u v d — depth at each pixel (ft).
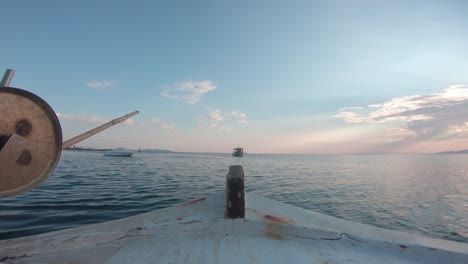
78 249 8.82
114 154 208.13
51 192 37.86
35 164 5.63
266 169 116.98
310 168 130.21
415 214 33.88
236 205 10.17
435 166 154.20
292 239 9.30
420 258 8.64
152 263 7.73
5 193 5.28
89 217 24.84
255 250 8.38
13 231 20.04
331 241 9.29
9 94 5.40
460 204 40.27
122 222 11.14
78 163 107.76
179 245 8.70
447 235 26.27
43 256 8.39
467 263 8.36
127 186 47.37
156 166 111.86
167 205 31.71
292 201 41.65
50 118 5.78
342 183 66.69
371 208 37.11
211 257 7.98
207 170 96.17
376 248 9.08
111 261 7.89
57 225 21.99
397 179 77.92
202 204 12.30
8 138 5.20
